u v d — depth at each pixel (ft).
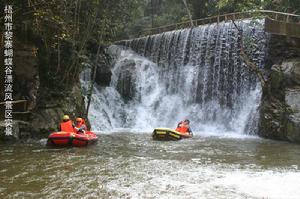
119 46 103.81
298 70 62.23
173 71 90.53
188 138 62.95
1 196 27.99
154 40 98.68
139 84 89.15
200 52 85.56
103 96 83.56
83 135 50.62
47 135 57.72
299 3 82.12
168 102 87.25
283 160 42.70
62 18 63.00
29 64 59.21
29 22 59.36
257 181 32.30
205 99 82.33
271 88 65.67
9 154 43.86
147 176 34.06
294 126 58.59
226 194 28.63
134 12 90.74
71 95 66.13
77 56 66.59
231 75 78.74
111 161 40.65
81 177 33.58
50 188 30.12
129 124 83.25
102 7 72.64
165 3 146.61
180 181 32.35
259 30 75.66
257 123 68.85
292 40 69.46
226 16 90.79
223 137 65.00
